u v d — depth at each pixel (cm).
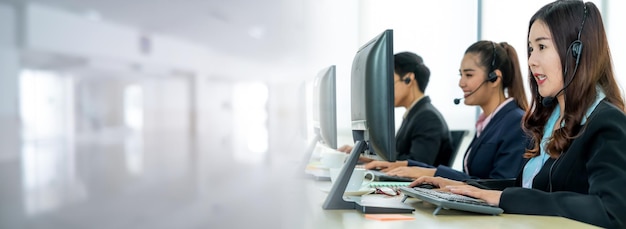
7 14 79
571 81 122
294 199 102
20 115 81
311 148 163
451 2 362
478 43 216
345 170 109
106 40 83
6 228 81
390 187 141
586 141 114
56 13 81
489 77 209
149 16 85
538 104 142
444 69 361
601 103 117
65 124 82
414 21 358
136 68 85
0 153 80
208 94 89
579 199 102
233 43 91
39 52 80
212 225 89
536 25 131
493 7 368
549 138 129
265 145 94
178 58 87
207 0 89
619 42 358
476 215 102
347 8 324
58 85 82
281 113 96
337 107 147
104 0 83
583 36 121
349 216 99
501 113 199
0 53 79
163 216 87
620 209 97
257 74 93
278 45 96
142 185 86
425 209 109
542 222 95
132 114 85
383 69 104
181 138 87
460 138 269
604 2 360
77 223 84
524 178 143
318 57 159
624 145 106
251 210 92
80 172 83
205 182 89
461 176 176
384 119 104
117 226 85
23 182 82
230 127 91
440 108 359
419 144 244
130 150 85
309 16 114
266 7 94
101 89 83
